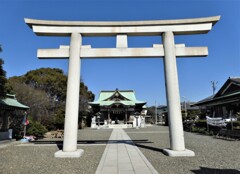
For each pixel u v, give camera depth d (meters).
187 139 12.41
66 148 7.12
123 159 6.49
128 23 8.05
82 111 31.69
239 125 13.45
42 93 24.62
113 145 9.84
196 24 8.06
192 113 30.72
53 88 31.19
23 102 20.62
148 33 8.21
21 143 11.03
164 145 9.71
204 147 8.97
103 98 42.44
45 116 22.83
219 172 4.83
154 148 8.77
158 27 8.10
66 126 7.25
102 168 5.34
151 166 5.50
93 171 5.05
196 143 10.38
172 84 7.48
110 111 38.75
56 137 15.26
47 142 11.54
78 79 7.66
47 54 7.95
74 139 7.21
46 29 8.02
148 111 63.56
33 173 4.88
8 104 11.46
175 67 7.68
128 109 39.25
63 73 36.66
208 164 5.68
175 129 7.20
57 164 5.84
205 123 17.55
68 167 5.47
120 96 40.53
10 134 11.98
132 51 7.98
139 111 40.62
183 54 7.89
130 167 5.43
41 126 14.68
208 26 8.02
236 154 7.25
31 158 6.77
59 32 8.03
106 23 8.05
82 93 35.25
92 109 39.16
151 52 7.98
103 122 38.09
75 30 8.05
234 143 10.30
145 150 8.28
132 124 35.97
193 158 6.54
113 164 5.80
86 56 7.94
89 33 8.11
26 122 13.23
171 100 7.38
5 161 6.31
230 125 14.05
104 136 15.90
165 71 7.79
